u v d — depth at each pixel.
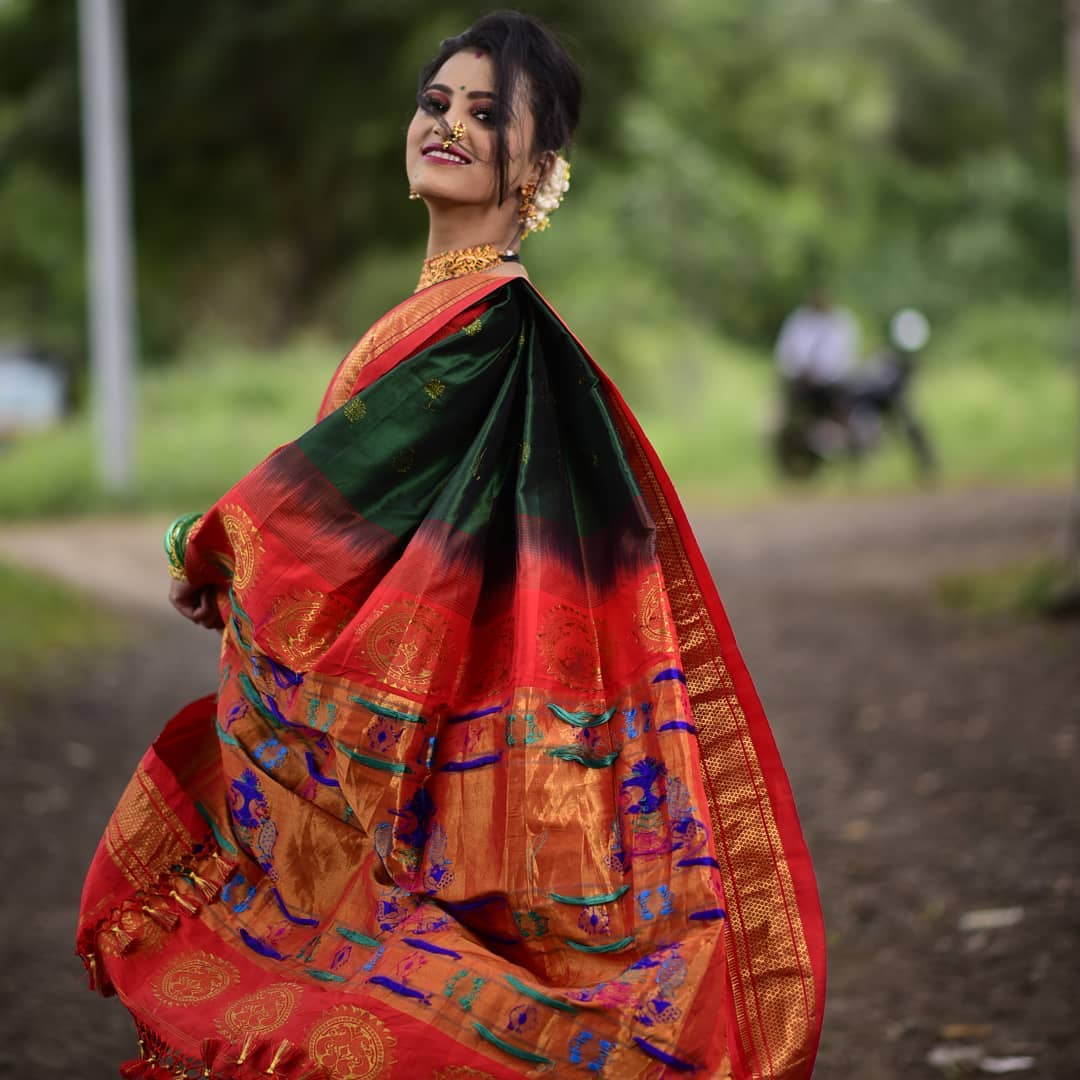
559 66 2.88
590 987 2.47
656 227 30.83
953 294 34.88
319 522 2.66
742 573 12.28
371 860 2.63
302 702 2.60
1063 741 6.36
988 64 41.28
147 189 31.95
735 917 2.73
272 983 2.60
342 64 29.19
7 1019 4.23
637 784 2.61
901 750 6.61
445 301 2.77
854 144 38.50
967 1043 3.90
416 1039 2.43
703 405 26.89
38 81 31.08
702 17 34.59
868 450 18.72
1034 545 11.86
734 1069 2.63
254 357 29.05
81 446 20.95
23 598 10.32
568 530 2.70
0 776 6.62
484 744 2.62
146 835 2.83
